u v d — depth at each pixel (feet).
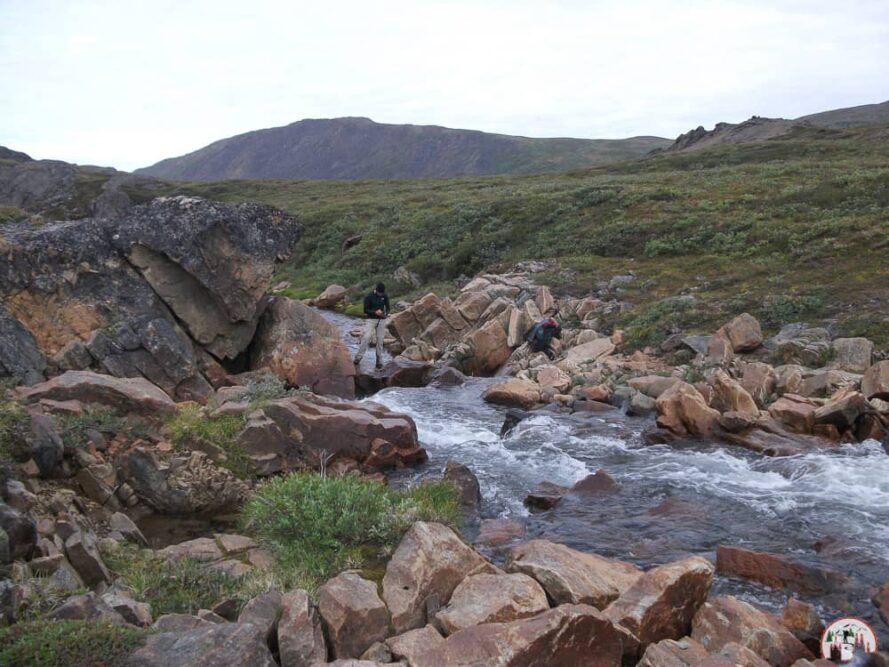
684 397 45.24
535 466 40.40
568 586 20.84
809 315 63.41
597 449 43.24
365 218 168.86
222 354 50.80
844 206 98.32
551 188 159.22
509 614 19.45
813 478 36.83
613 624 18.53
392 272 125.18
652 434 44.73
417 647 18.04
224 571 23.29
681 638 20.85
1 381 36.32
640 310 72.69
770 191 115.34
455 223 136.36
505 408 54.65
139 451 31.73
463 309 77.05
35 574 20.80
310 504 25.27
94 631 16.39
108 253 47.67
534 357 65.87
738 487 36.04
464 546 22.27
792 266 78.79
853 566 26.53
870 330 57.72
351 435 38.01
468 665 16.96
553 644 17.49
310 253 158.51
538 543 23.76
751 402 46.88
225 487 32.71
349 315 101.91
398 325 80.07
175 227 48.65
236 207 52.21
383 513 25.27
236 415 36.55
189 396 45.29
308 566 22.79
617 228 108.06
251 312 51.03
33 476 28.55
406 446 40.01
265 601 19.33
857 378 48.44
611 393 54.75
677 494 35.04
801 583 24.67
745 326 58.13
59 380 35.47
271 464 34.96
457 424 49.52
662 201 120.26
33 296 44.29
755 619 20.33
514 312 71.31
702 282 79.66
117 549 25.30
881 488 35.19
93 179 293.84
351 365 53.93
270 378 44.29
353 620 19.04
